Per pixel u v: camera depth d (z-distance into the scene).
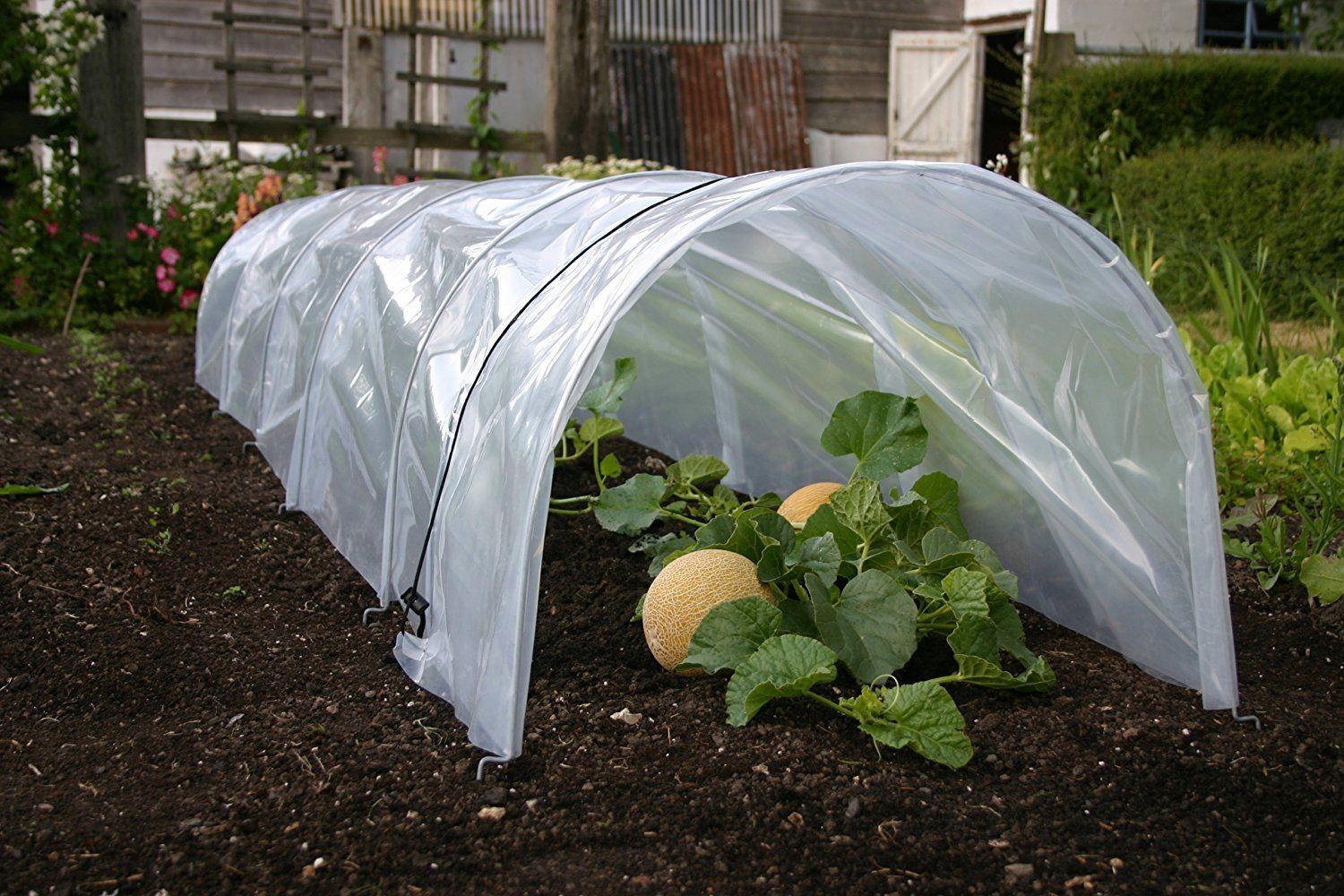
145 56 11.98
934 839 2.47
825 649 2.85
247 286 6.03
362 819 2.52
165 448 5.41
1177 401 2.99
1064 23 11.65
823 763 2.73
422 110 10.80
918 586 3.27
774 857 2.40
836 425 3.70
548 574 3.91
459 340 3.42
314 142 9.33
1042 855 2.43
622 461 5.16
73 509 4.38
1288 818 2.58
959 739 2.69
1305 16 11.34
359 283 4.48
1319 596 3.62
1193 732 2.89
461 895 2.28
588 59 9.77
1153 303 2.90
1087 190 9.65
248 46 12.25
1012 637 3.16
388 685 3.16
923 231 3.06
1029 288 3.09
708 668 2.95
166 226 8.39
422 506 3.34
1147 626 3.28
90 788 2.65
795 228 3.40
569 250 3.27
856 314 3.73
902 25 13.30
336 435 4.23
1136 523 3.20
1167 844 2.49
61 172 8.24
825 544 3.24
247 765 2.75
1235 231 7.95
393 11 10.63
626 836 2.46
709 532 3.52
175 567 3.95
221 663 3.27
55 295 8.02
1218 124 9.90
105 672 3.20
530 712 2.95
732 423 4.81
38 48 7.99
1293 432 4.32
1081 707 3.04
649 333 4.97
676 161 12.73
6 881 2.30
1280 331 6.74
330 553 4.14
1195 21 12.08
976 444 3.65
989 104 15.34
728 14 12.73
